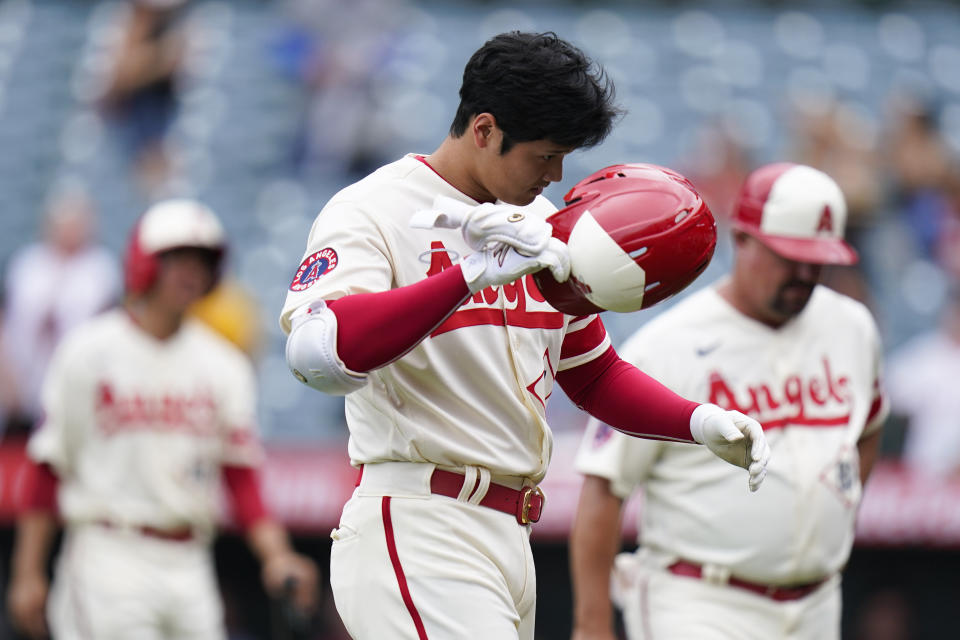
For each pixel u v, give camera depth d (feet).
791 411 51.98
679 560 51.93
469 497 37.58
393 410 37.24
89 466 75.05
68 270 117.19
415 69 156.46
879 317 111.24
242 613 98.37
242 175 147.74
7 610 95.61
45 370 115.03
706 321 52.65
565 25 171.83
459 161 37.11
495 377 37.32
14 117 161.17
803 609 51.72
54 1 178.09
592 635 52.21
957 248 130.11
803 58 170.30
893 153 144.15
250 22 166.71
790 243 51.03
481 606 36.99
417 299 33.12
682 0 176.86
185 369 76.59
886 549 96.43
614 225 34.42
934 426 104.78
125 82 153.17
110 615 73.61
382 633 37.35
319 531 91.25
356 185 37.76
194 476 75.97
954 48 176.35
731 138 135.03
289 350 34.24
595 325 40.57
